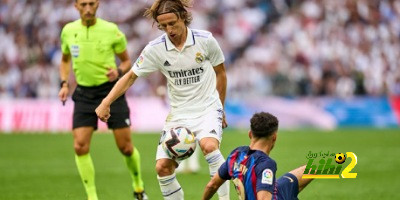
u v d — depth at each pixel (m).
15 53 93.81
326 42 95.12
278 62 94.19
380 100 88.81
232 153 21.06
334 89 91.19
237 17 98.56
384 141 66.88
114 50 31.98
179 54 25.11
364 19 98.44
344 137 71.44
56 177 42.72
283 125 86.12
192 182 40.28
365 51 95.31
